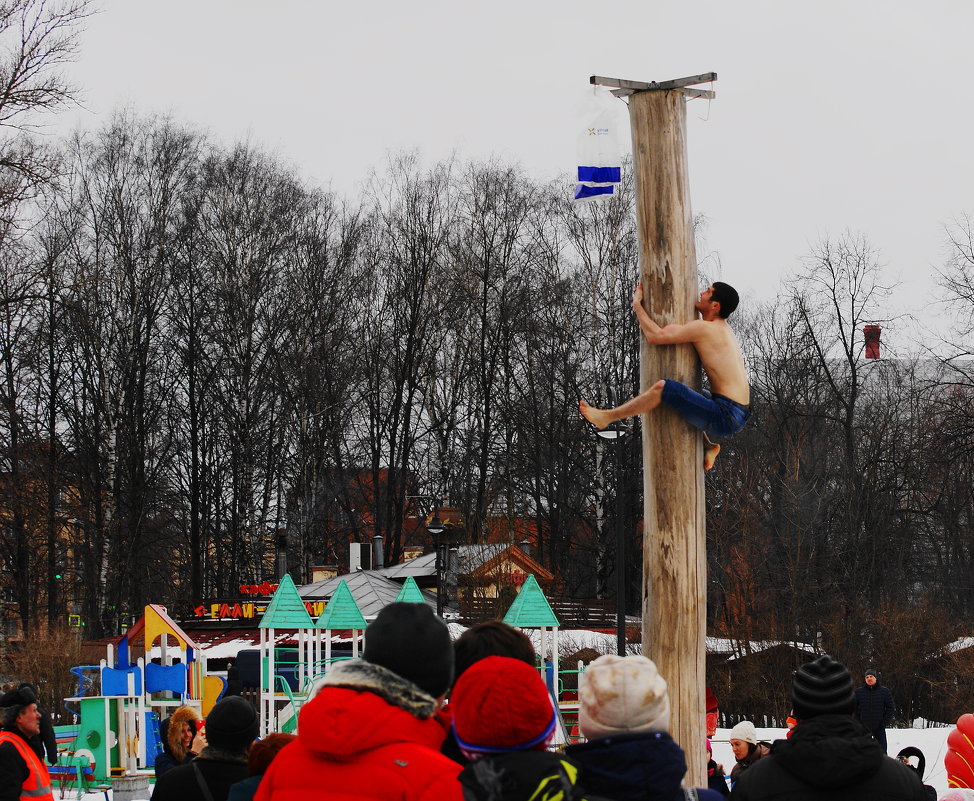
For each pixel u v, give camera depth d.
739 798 6.46
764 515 54.91
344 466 76.44
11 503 59.44
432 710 5.50
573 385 69.44
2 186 40.72
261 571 69.44
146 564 67.94
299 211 72.44
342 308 74.19
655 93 11.53
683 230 11.42
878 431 65.44
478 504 69.50
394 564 71.88
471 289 73.06
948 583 62.28
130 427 66.38
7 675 48.16
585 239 67.62
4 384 61.59
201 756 8.52
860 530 56.62
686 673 10.91
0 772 11.77
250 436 68.69
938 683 45.19
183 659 30.70
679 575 10.97
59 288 49.53
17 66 38.62
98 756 25.58
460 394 75.56
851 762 6.19
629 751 5.48
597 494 65.44
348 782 5.20
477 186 74.44
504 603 46.78
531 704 5.32
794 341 69.06
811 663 6.61
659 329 11.16
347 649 43.81
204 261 69.56
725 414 10.89
